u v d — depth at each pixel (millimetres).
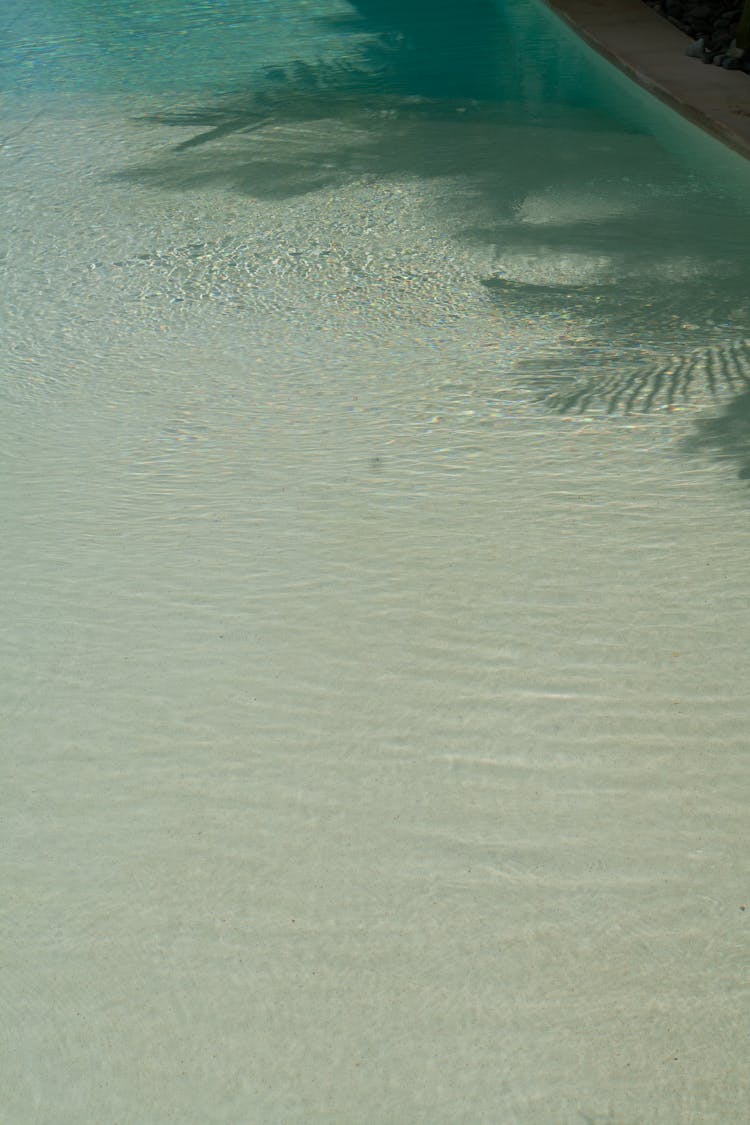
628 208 6992
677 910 2488
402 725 3047
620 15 11453
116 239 6895
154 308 5906
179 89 10250
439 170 7836
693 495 3977
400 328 5512
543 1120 2105
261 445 4500
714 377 4832
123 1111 2174
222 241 6766
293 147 8500
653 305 5613
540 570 3627
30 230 7105
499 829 2721
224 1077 2221
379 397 4840
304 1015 2324
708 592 3475
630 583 3535
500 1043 2242
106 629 3482
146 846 2740
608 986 2334
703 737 2947
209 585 3656
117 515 4070
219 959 2453
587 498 4000
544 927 2471
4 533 3990
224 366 5219
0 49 12078
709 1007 2277
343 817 2783
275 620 3477
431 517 3943
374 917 2525
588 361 5055
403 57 11016
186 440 4570
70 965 2461
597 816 2738
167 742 3047
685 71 9477
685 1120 2088
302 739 3025
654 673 3166
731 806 2746
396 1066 2217
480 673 3209
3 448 4582
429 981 2373
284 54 11391
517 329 5426
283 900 2580
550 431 4465
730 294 5699
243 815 2811
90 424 4750
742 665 3180
